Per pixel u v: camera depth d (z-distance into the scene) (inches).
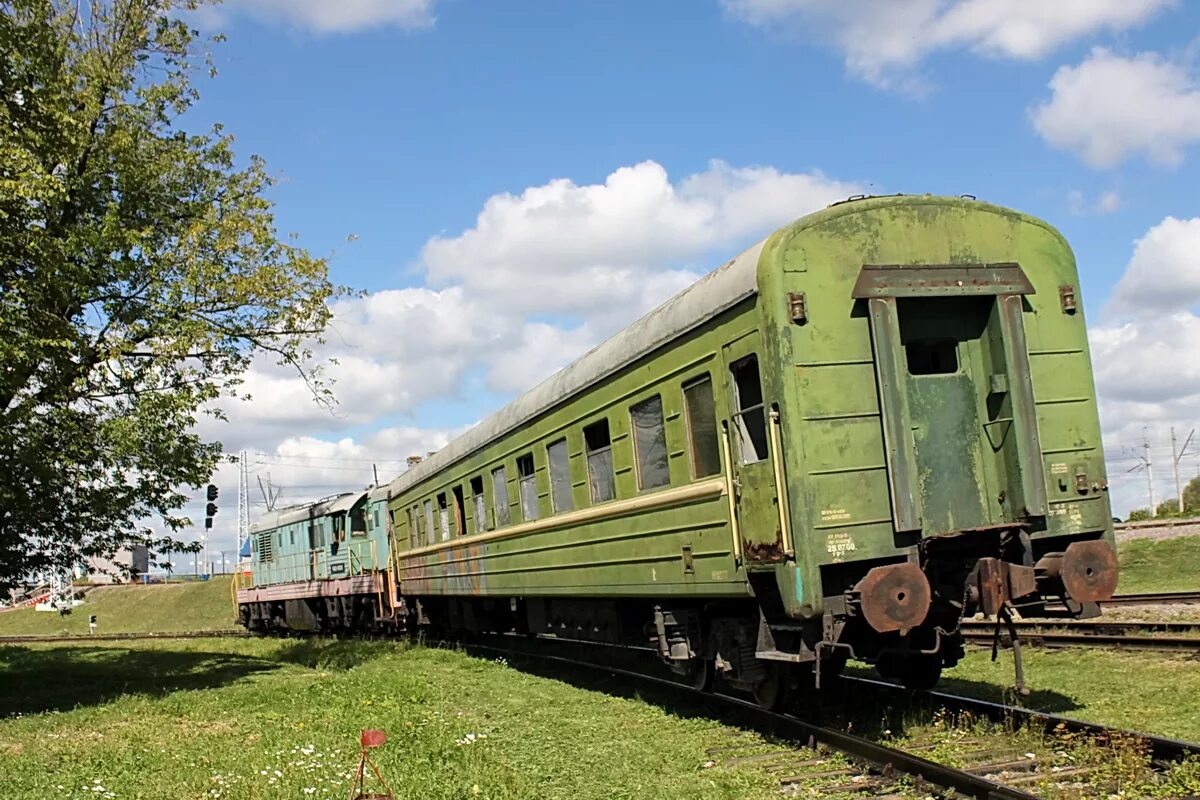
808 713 339.9
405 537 813.9
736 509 322.0
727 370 324.2
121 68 621.0
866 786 257.8
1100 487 317.7
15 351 480.7
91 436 548.1
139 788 297.4
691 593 355.9
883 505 296.0
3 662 720.3
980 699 357.7
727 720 357.4
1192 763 238.2
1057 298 324.2
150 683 575.5
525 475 531.8
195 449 580.7
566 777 290.5
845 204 308.7
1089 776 245.8
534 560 513.7
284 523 1169.4
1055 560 305.3
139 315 572.4
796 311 294.2
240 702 469.7
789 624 310.0
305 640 931.3
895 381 298.0
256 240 605.9
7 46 537.3
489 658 637.9
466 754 316.8
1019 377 308.7
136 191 617.3
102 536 557.6
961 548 304.7
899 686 374.3
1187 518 1248.8
